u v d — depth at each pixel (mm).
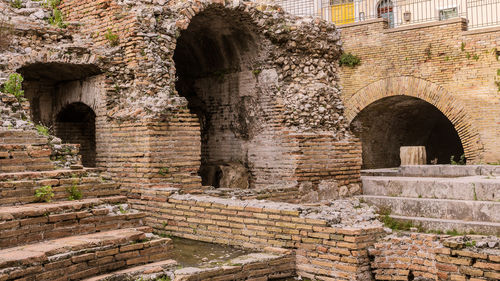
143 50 11367
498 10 24016
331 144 13375
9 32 11039
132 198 10844
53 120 13312
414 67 18469
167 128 10875
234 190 11508
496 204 10219
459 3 24781
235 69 14148
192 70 15086
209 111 14836
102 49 11695
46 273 6039
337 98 14141
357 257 7875
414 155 16406
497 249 7031
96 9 12016
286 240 8625
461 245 7172
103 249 6770
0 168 8016
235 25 13156
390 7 25953
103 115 11672
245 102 13922
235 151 14156
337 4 25906
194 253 8711
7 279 5629
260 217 8938
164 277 6973
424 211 11273
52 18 12383
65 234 7258
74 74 12219
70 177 8375
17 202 7430
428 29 18203
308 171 12836
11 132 8656
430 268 7742
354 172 13750
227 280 7438
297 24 13555
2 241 6527
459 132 17703
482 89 17250
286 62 13453
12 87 10016
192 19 12875
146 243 7312
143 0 12016
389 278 7984
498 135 16969
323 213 8797
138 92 11281
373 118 20547
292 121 13133
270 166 13242
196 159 11297
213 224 9531
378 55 19141
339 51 14445
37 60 11008
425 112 21625
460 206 10695
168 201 10250
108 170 11453
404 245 8023
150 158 10570
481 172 13875
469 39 17469
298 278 8312
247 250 9000
